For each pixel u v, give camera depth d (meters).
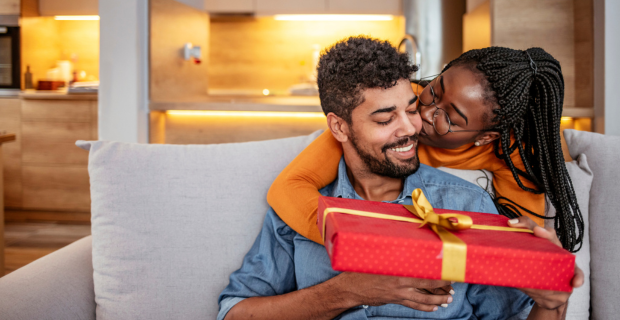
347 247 0.49
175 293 0.91
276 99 3.20
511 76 0.77
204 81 2.78
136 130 2.01
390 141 0.73
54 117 3.21
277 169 1.00
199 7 3.26
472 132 0.83
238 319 0.77
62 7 3.53
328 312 0.70
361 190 0.86
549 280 0.49
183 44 2.43
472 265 0.49
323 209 0.62
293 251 0.86
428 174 0.87
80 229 3.06
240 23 3.66
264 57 3.68
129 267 0.90
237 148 1.02
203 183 0.96
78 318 0.86
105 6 1.98
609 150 0.96
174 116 2.26
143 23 2.03
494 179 0.94
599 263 0.90
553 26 2.14
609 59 1.86
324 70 0.78
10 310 0.75
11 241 2.77
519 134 0.83
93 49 3.85
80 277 0.92
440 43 3.03
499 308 0.78
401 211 0.62
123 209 0.92
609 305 0.88
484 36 2.39
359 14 3.29
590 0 1.97
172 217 0.93
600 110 1.91
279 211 0.82
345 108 0.75
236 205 0.95
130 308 0.89
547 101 0.82
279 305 0.74
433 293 0.64
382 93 0.71
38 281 0.85
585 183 0.93
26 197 3.27
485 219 0.63
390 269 0.49
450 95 0.82
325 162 0.87
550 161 0.84
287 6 3.31
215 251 0.93
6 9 3.35
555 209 0.87
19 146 3.24
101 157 0.95
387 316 0.78
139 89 2.01
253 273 0.84
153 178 0.95
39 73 3.60
